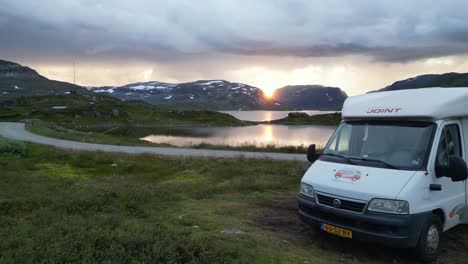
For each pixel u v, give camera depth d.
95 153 23.11
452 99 6.77
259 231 7.30
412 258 6.26
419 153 6.26
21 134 38.88
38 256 4.81
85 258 4.77
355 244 6.89
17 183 11.59
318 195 6.52
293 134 83.44
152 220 7.66
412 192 5.75
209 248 5.46
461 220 7.20
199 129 109.69
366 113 7.21
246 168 17.33
